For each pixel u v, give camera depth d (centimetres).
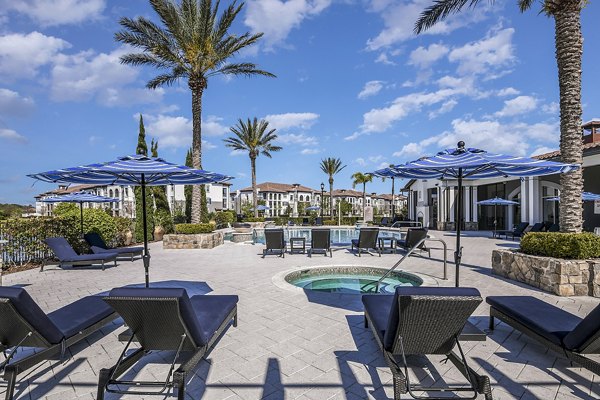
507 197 2284
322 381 310
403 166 497
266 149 3228
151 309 266
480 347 381
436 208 2833
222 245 1478
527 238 708
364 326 448
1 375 313
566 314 370
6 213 2133
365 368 334
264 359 354
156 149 2520
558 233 640
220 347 384
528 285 665
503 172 583
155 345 303
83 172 498
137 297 259
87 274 823
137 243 1636
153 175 585
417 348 291
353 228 2614
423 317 262
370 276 871
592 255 600
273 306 539
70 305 407
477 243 1516
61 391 295
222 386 302
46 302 575
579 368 331
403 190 3500
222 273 817
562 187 682
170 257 1108
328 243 1108
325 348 381
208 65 1446
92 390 296
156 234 1808
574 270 584
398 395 253
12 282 733
